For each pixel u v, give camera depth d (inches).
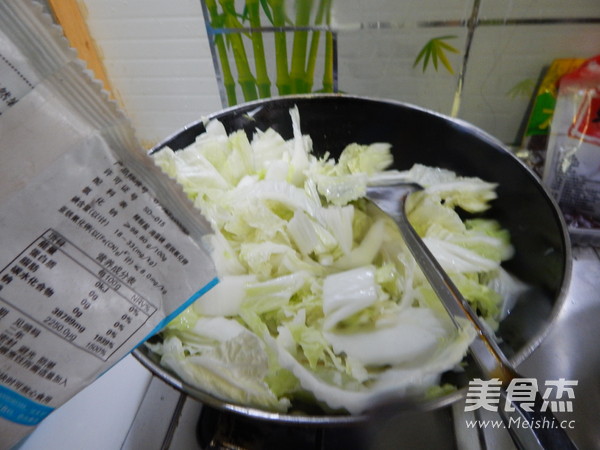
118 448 21.5
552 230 22.2
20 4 9.4
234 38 42.1
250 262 24.3
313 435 22.2
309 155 30.8
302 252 25.9
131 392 23.5
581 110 31.0
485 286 24.1
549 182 33.4
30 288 11.3
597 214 32.4
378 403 18.1
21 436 13.0
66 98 10.4
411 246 23.1
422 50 39.8
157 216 12.9
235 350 19.7
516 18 35.6
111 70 48.3
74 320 12.3
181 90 49.6
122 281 12.9
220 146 28.1
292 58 42.8
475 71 40.3
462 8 36.0
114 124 11.2
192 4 40.7
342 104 29.3
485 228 26.3
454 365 18.5
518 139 44.4
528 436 14.4
